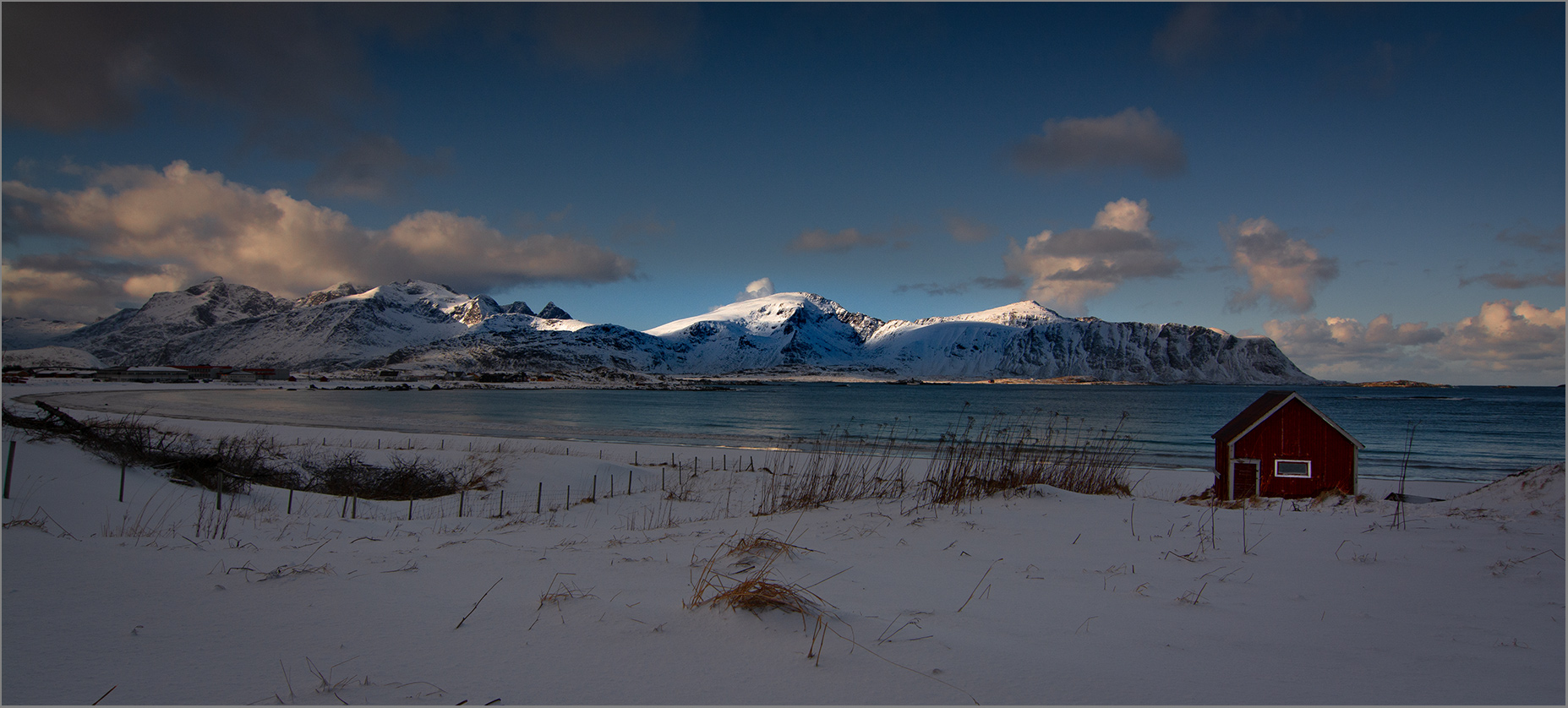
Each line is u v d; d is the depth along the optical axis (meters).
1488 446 50.84
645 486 22.42
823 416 84.62
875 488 13.52
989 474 12.70
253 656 3.13
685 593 4.47
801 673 2.97
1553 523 7.45
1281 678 3.10
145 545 5.82
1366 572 5.50
